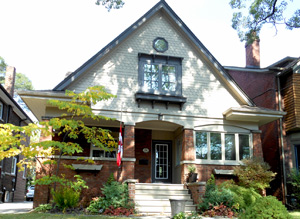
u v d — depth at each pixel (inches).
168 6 639.8
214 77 649.0
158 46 631.2
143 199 519.5
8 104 885.8
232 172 601.9
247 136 646.5
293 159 684.7
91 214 458.3
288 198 660.1
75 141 620.4
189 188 563.5
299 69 693.9
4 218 374.9
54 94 526.0
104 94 474.6
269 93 733.3
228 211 484.1
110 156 637.9
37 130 455.2
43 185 516.4
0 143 429.7
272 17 674.8
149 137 690.8
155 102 607.2
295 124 665.6
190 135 608.7
